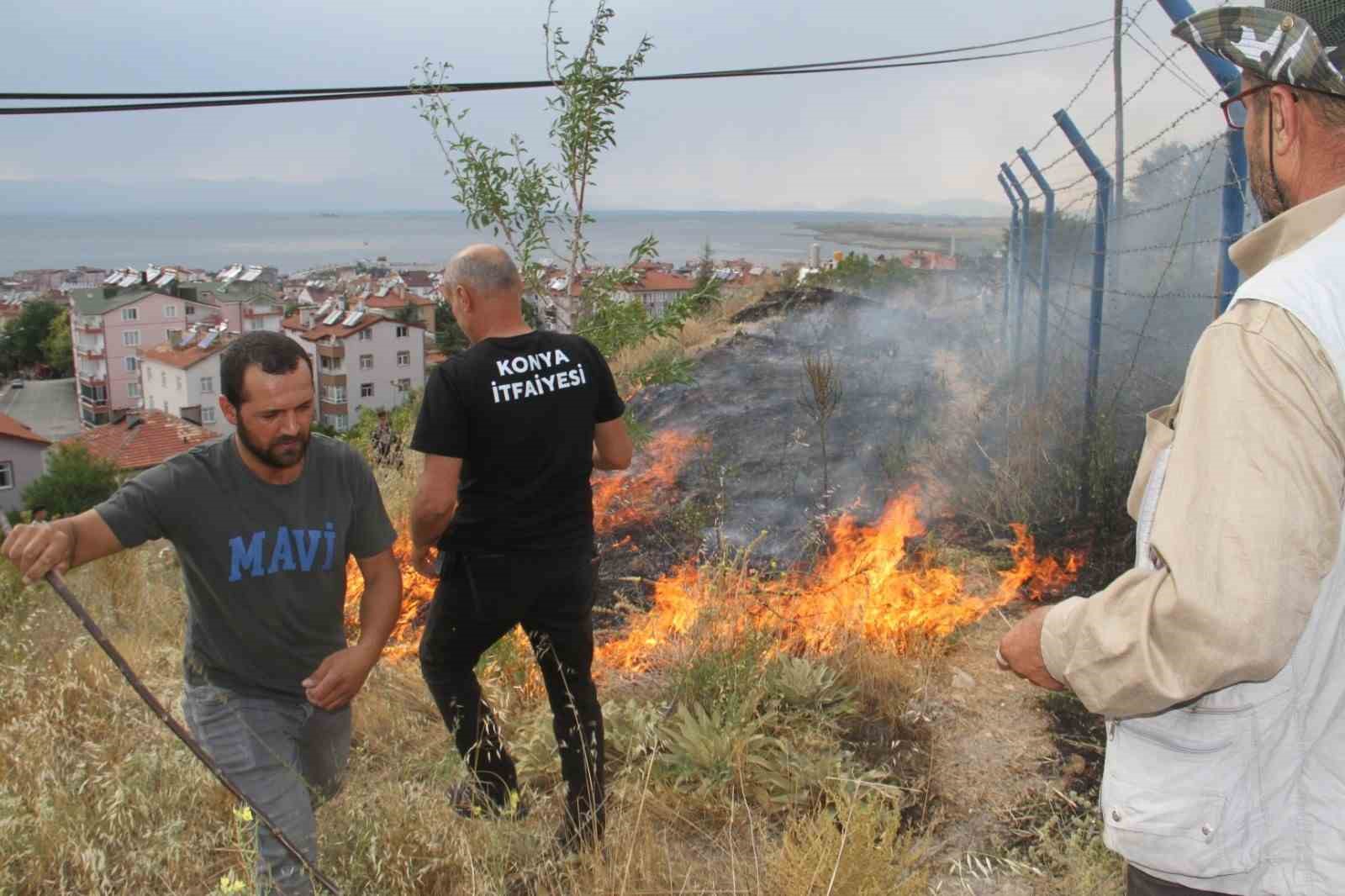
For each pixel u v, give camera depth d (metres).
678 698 3.88
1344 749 1.23
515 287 2.98
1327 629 1.21
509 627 3.06
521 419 2.84
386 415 7.61
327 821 2.80
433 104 4.54
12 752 3.05
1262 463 1.08
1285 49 1.20
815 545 5.44
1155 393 6.46
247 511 2.54
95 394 112.56
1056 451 6.07
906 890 2.61
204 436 64.69
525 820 3.08
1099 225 6.07
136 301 114.00
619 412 3.19
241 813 2.34
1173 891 1.36
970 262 14.91
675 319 4.71
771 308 11.97
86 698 3.45
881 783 3.33
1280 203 1.32
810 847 2.66
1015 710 3.81
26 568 2.18
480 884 2.60
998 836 3.07
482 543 2.92
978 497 5.96
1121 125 7.09
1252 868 1.28
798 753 3.42
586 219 4.71
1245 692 1.25
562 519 2.99
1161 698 1.15
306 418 2.47
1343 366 1.10
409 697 4.07
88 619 2.17
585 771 3.03
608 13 4.54
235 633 2.62
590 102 4.55
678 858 2.99
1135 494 1.50
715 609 4.16
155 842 2.65
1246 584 1.04
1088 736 3.59
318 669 2.65
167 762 2.94
